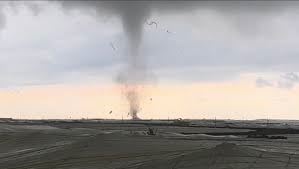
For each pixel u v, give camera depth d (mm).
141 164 53562
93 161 57188
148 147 65125
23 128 129000
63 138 87125
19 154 69375
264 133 169250
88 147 65125
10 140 86625
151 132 115938
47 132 97938
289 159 51625
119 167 53125
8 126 133375
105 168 53281
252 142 86812
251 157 51375
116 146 65312
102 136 72812
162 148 64375
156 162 53188
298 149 71000
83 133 100875
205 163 49438
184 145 68562
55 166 56719
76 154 61500
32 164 59312
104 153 61250
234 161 49625
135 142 70000
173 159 52844
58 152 64438
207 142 76688
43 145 78938
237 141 89125
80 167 54531
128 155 59781
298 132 186125
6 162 62875
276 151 62062
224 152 52156
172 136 100062
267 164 48688
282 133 173000
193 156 52344
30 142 84438
